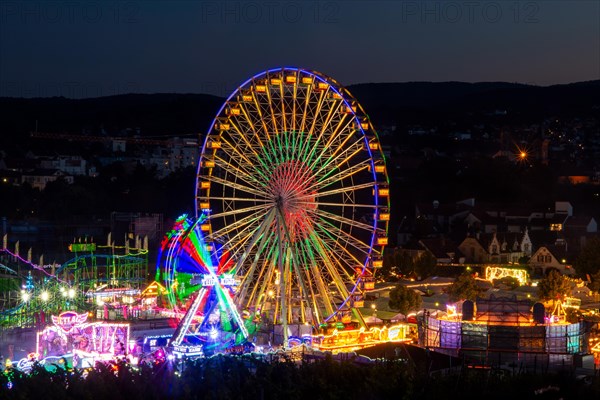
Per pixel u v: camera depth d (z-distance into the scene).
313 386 99.81
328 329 139.88
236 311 130.12
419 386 100.56
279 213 135.62
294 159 138.75
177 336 128.25
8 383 100.00
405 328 145.88
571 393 100.31
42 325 153.12
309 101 150.38
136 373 102.06
